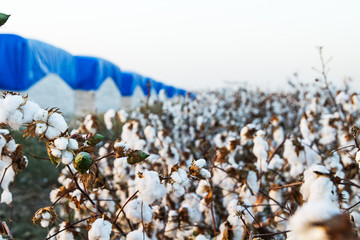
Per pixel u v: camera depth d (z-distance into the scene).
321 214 0.33
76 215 1.76
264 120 5.75
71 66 11.77
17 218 3.19
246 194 1.74
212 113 5.20
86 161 1.01
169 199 2.02
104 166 2.27
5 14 0.98
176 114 4.30
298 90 6.37
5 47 8.34
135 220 1.55
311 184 1.17
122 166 1.99
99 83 13.03
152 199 1.20
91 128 2.34
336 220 0.33
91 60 12.62
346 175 1.87
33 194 3.90
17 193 3.95
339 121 2.82
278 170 2.20
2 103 0.95
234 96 8.00
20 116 0.95
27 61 8.72
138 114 3.66
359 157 1.25
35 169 4.35
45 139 1.03
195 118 4.64
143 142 2.27
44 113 1.00
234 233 1.48
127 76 16.70
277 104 6.29
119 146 1.16
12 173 1.58
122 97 16.59
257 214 1.94
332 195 1.14
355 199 1.74
